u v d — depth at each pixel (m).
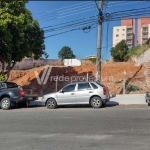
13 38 18.72
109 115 11.06
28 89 15.52
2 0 17.91
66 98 14.65
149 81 22.34
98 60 17.67
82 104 15.42
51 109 14.38
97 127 8.52
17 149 6.08
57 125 9.06
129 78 24.53
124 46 51.09
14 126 9.05
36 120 10.27
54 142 6.69
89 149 5.96
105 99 14.19
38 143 6.62
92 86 14.46
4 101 14.92
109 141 6.66
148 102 14.58
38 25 22.45
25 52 20.45
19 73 31.83
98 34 17.73
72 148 6.07
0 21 16.86
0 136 7.51
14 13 18.41
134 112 11.87
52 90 25.28
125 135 7.30
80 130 8.12
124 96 18.05
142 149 5.86
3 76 20.86
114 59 49.97
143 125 8.69
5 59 19.70
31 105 17.33
